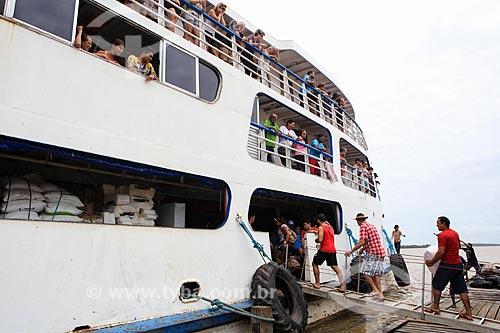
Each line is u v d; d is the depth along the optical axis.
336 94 12.80
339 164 10.01
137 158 4.75
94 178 5.71
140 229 4.66
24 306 3.57
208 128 5.88
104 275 4.21
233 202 6.10
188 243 5.23
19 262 3.59
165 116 5.21
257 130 7.52
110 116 4.54
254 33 9.32
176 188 7.05
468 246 12.17
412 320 8.16
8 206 4.05
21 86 3.79
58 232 3.90
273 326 5.67
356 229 9.98
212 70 6.29
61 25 4.24
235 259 5.91
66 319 3.84
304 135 9.36
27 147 3.94
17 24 3.83
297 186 7.80
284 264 7.94
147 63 5.14
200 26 6.66
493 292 9.95
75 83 4.24
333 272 8.30
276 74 11.12
